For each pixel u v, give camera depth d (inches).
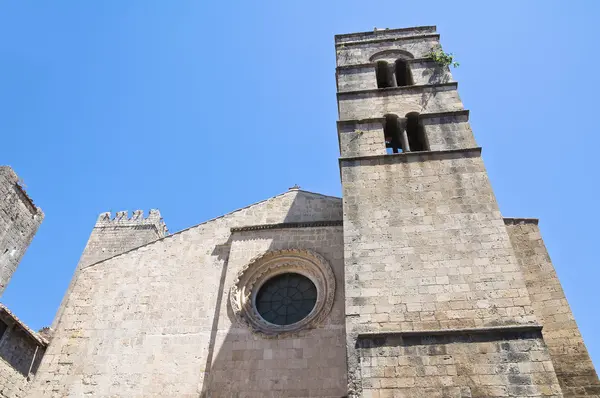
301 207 969.5
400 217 732.7
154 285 873.5
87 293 882.8
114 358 781.9
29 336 1024.9
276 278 871.1
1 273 1175.6
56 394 749.3
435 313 611.8
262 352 745.6
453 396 529.7
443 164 811.4
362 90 1008.9
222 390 714.8
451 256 669.3
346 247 703.7
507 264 647.1
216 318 806.5
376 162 838.5
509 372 538.9
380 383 554.6
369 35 1199.6
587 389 623.2
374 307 630.5
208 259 900.0
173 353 773.3
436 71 1038.4
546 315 712.4
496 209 719.1
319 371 713.0
